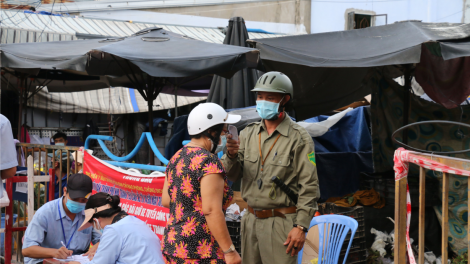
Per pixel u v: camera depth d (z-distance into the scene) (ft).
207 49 16.26
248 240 10.12
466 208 16.40
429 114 18.86
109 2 40.93
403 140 17.44
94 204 9.83
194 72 14.75
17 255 15.49
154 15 42.52
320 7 47.24
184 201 7.98
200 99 39.06
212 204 7.75
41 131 34.88
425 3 47.52
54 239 12.17
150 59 14.57
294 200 9.59
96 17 40.32
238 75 20.70
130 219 9.62
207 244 7.91
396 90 18.99
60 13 39.32
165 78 21.29
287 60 13.79
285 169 9.52
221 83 21.30
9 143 10.03
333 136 19.98
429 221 16.76
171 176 8.29
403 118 17.49
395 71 18.93
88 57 15.56
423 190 6.56
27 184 14.43
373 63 12.78
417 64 16.53
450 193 16.71
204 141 8.46
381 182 17.66
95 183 14.16
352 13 47.09
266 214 9.71
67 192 11.98
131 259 9.04
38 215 11.93
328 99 18.83
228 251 7.75
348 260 13.87
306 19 47.11
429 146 18.71
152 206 11.93
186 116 16.21
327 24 47.42
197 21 44.16
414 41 13.07
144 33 19.15
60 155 14.99
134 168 13.83
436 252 16.61
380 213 16.97
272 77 9.71
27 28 31.24
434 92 16.48
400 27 14.99
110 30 36.11
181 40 17.95
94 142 36.70
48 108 34.65
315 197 9.23
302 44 14.74
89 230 12.73
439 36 13.30
